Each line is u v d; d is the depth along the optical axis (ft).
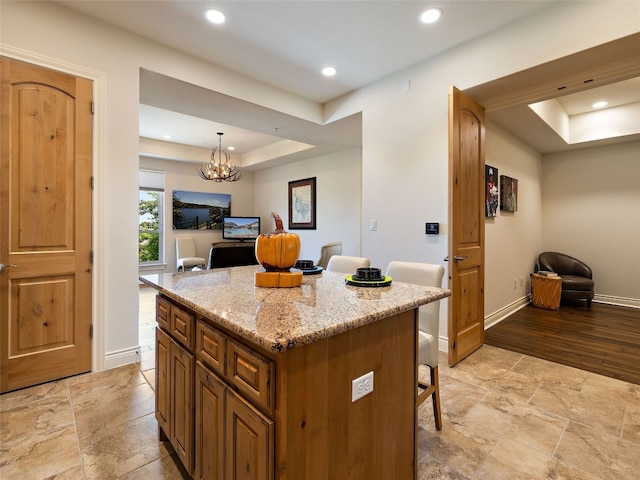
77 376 7.94
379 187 11.16
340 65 10.20
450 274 8.51
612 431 5.94
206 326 4.10
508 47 8.16
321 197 19.92
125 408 6.64
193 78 9.68
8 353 7.14
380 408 3.94
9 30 6.92
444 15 7.82
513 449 5.48
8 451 5.34
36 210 7.37
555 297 14.57
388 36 8.69
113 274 8.40
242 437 3.35
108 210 8.27
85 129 7.91
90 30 7.91
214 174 19.38
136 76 8.62
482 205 9.87
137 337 8.82
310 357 3.11
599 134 15.05
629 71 7.45
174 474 4.91
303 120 12.84
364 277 5.41
